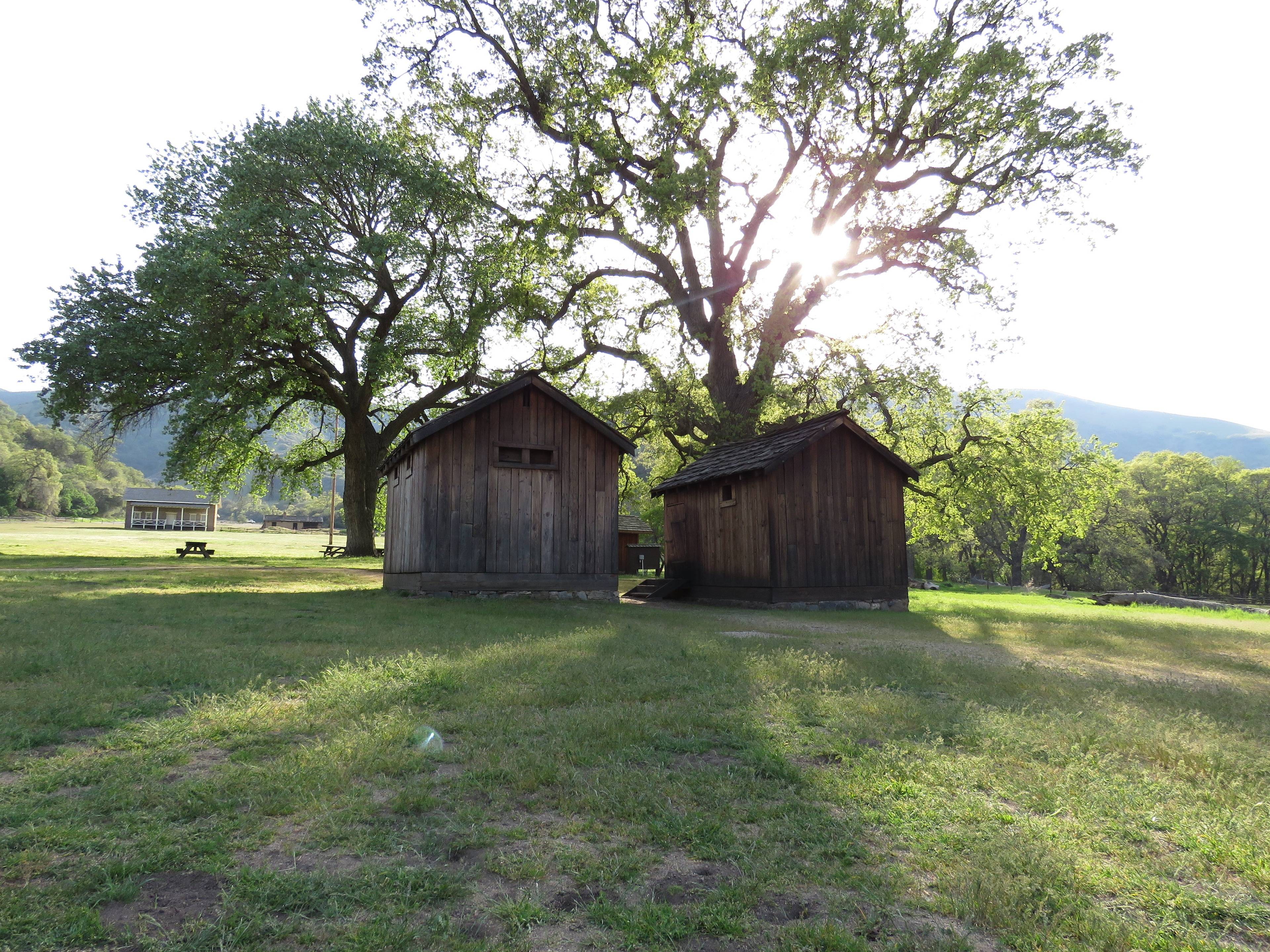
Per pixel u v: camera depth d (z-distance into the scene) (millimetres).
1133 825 3869
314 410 44406
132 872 3092
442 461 18438
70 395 30047
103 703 5867
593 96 28141
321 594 17906
